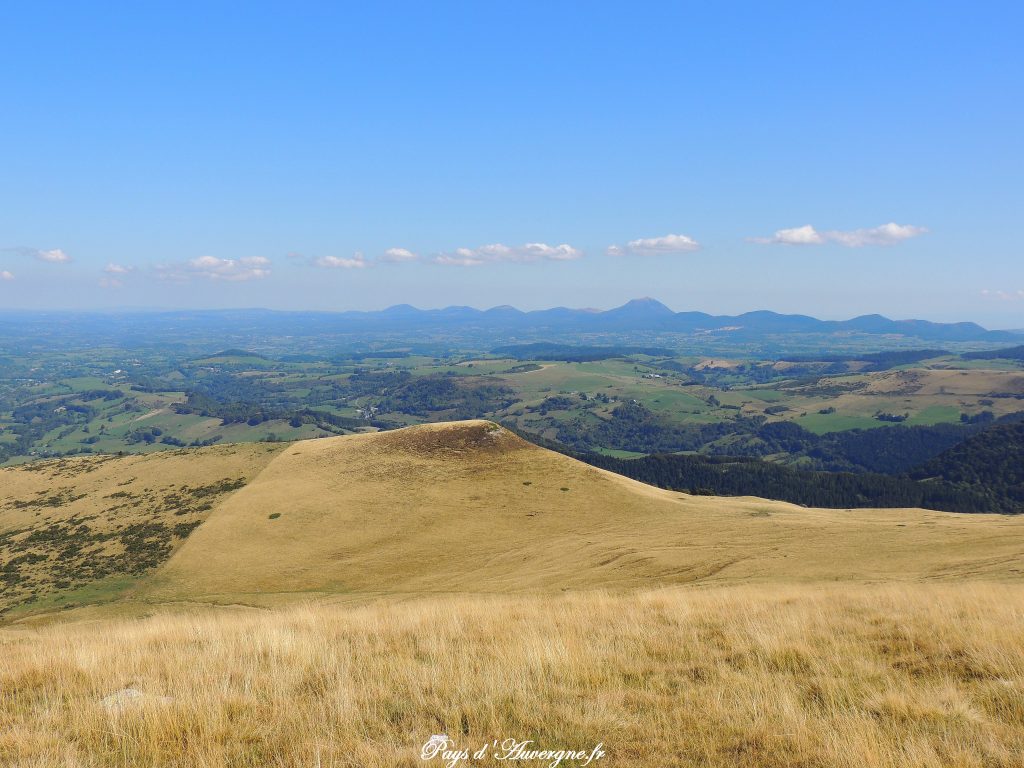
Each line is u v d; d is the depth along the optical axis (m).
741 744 7.52
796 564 36.59
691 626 13.74
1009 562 29.69
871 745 7.25
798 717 8.07
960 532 40.59
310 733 7.83
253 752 7.43
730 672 10.15
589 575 40.75
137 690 9.65
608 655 11.09
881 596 18.47
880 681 9.72
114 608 44.47
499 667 10.02
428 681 9.56
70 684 10.05
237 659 11.27
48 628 28.97
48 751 7.38
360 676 10.02
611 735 7.74
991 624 12.77
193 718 8.23
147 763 7.20
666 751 7.35
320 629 14.28
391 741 7.60
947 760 7.04
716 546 44.38
